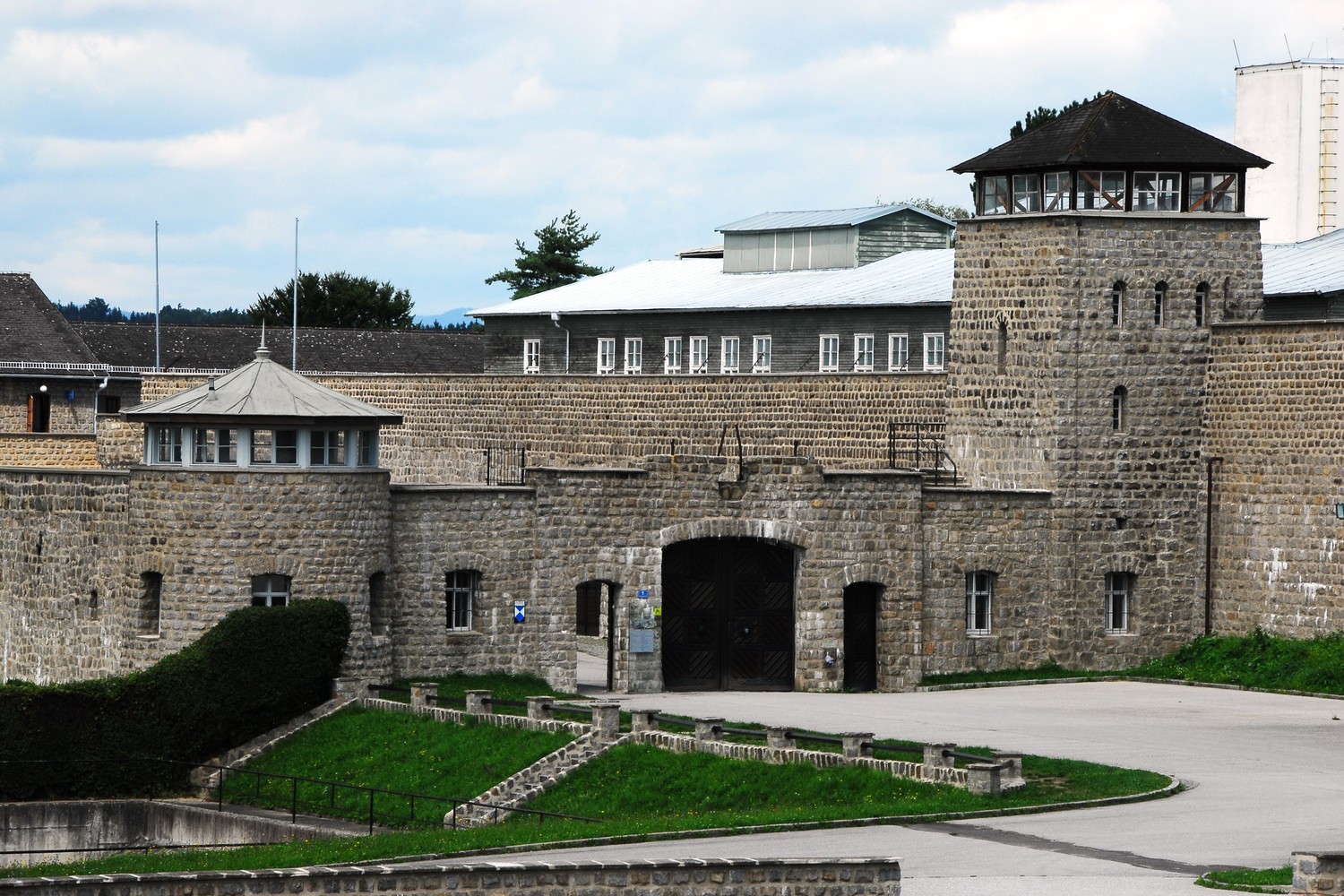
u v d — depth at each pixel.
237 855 39.66
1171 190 60.91
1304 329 58.28
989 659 59.69
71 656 57.88
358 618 55.06
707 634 58.81
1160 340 60.59
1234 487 60.28
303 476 54.47
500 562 57.41
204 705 53.03
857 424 65.56
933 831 37.94
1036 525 60.00
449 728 50.81
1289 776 42.91
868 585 59.00
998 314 61.22
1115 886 32.12
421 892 30.88
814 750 45.22
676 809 44.16
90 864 40.25
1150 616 60.91
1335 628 57.56
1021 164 60.50
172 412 54.31
